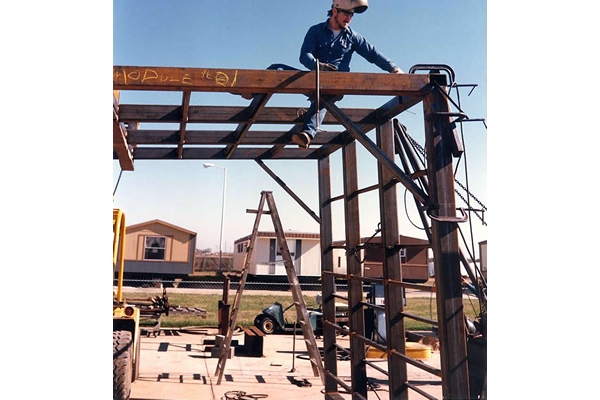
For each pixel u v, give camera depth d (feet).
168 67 10.29
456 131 10.83
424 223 14.30
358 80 10.87
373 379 22.30
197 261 143.02
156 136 15.55
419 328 41.45
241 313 46.80
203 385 20.16
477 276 13.46
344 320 34.83
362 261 16.39
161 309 34.12
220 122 13.62
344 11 11.91
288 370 23.76
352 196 16.72
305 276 81.51
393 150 14.53
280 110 14.34
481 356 13.83
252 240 21.24
